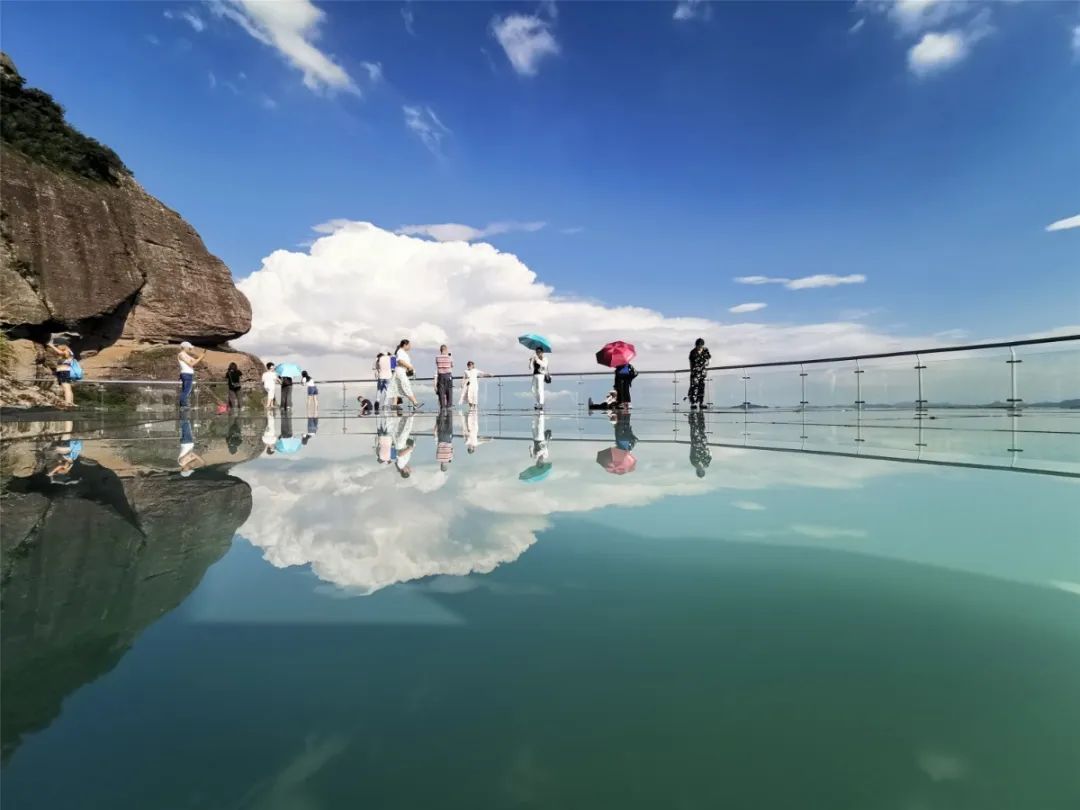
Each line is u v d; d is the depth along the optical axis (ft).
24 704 3.61
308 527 7.99
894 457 15.33
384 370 56.18
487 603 5.32
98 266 78.02
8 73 79.71
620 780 2.97
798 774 3.00
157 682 3.91
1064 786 2.91
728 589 5.66
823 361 40.06
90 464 14.82
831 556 6.70
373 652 4.37
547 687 3.87
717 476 12.34
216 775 2.99
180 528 7.97
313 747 3.20
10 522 8.30
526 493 10.44
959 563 6.41
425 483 11.68
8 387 55.62
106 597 5.43
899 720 3.49
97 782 2.90
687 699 3.73
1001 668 4.09
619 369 49.67
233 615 5.02
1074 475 12.17
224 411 62.54
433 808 2.77
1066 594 5.48
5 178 69.00
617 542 7.29
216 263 99.14
